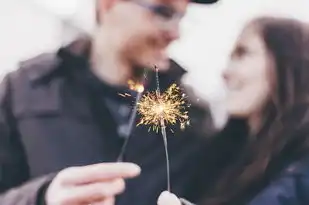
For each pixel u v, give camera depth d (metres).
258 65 0.83
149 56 0.82
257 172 0.82
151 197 0.81
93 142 0.81
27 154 0.81
